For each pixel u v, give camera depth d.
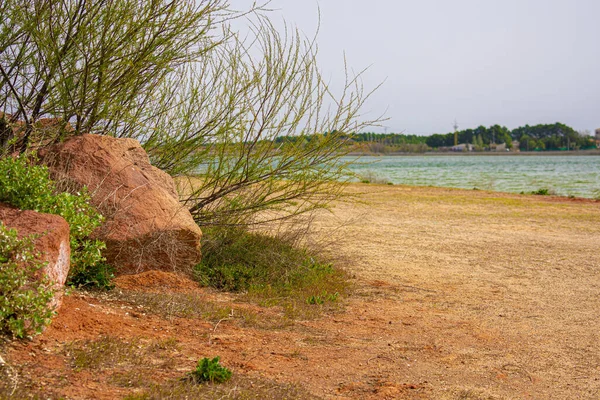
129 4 8.05
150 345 5.64
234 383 4.90
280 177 9.84
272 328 7.02
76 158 8.06
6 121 8.02
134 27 8.16
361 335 7.07
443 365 6.14
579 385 5.74
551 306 9.00
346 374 5.60
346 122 9.70
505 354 6.63
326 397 4.92
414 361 6.20
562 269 12.00
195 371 5.00
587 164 106.88
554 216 21.17
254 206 9.95
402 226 17.94
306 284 9.37
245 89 9.45
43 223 5.61
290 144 9.75
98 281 7.29
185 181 10.41
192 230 8.55
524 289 10.16
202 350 5.79
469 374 5.90
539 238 16.19
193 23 8.59
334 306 8.42
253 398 4.61
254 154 9.82
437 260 12.75
